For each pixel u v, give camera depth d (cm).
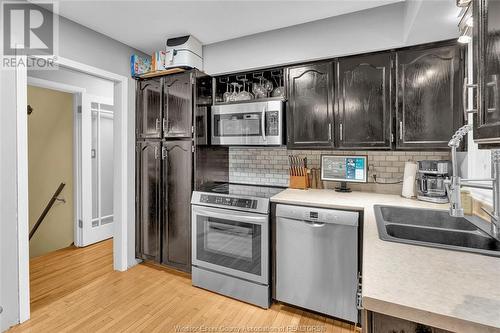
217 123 258
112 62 253
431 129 188
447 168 190
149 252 277
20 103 185
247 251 216
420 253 97
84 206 334
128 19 216
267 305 207
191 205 244
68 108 358
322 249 190
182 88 253
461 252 97
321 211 189
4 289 179
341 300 185
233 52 253
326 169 243
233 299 222
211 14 209
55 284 243
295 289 201
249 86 283
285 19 216
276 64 235
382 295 69
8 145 180
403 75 195
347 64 212
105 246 340
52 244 366
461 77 180
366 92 206
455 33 173
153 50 282
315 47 219
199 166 253
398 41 191
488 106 79
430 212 166
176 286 242
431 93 188
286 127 238
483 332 56
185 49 241
